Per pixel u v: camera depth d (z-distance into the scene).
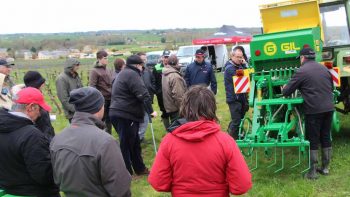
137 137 6.55
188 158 2.89
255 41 6.89
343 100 7.95
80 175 2.99
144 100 6.27
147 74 8.87
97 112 3.21
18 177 3.40
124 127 6.31
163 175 2.99
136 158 6.62
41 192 3.47
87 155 2.99
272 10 7.42
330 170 6.24
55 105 15.85
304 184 5.75
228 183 2.93
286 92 5.88
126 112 6.25
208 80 8.41
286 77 6.66
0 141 3.37
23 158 3.35
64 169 3.03
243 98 7.53
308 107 5.71
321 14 7.80
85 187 3.01
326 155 6.04
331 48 7.75
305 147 6.00
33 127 3.41
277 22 7.45
